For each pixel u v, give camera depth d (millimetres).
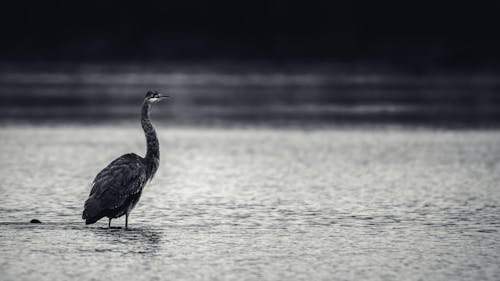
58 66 97375
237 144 33812
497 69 94250
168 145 33406
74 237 16703
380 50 111438
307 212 19500
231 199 21188
